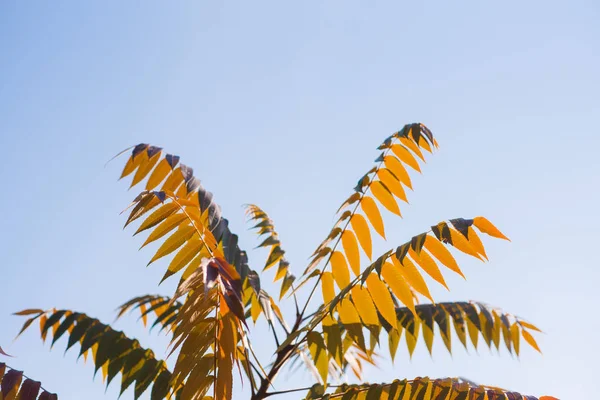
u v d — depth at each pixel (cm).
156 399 254
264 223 326
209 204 235
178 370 190
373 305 223
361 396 218
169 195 201
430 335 267
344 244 259
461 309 284
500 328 290
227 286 155
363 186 259
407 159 262
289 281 295
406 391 210
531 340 295
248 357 225
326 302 258
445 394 202
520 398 195
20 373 212
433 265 209
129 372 261
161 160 243
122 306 351
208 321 193
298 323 261
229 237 258
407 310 276
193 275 184
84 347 267
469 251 201
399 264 215
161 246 212
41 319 291
